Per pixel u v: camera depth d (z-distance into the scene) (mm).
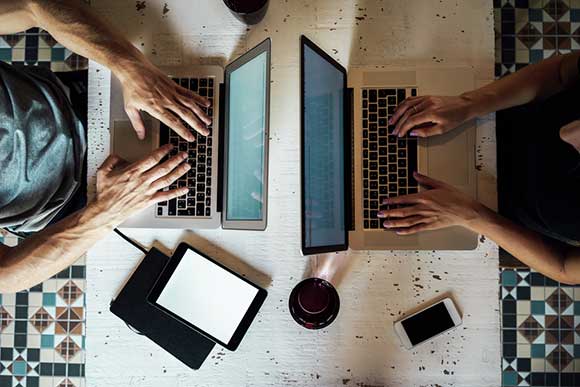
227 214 1135
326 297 1140
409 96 1196
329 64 1131
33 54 1733
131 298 1198
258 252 1218
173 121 1132
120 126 1199
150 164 1096
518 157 1254
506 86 1175
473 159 1184
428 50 1231
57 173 1183
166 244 1224
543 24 1669
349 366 1191
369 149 1189
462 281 1188
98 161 1240
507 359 1653
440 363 1180
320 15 1241
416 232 1173
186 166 1107
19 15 1107
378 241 1177
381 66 1236
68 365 1709
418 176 1165
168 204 1181
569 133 933
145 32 1258
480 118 1199
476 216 1138
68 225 1098
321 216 1078
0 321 1717
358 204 1184
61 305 1715
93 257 1225
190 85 1189
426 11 1232
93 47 1120
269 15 1244
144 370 1212
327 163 1116
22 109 1078
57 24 1108
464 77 1192
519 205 1253
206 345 1192
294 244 1214
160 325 1194
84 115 1346
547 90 1183
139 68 1123
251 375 1200
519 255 1167
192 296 1174
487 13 1221
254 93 1110
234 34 1250
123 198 1096
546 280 1651
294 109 1237
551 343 1643
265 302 1205
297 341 1198
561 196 1128
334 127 1143
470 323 1181
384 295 1198
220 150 1188
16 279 1067
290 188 1225
